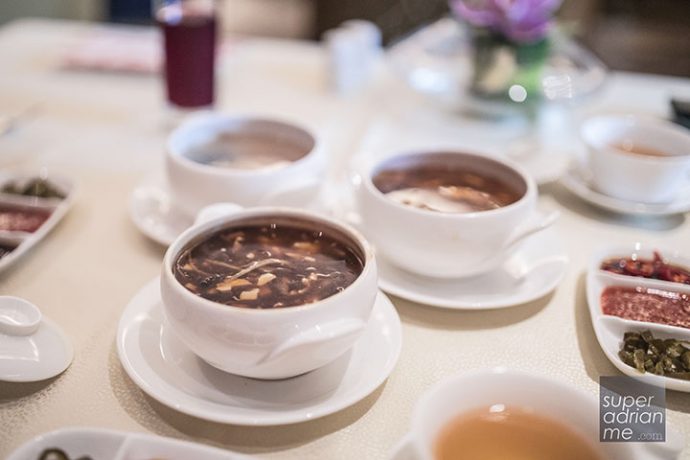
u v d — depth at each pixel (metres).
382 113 0.78
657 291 0.47
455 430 0.36
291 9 1.85
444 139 0.72
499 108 0.76
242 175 0.50
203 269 0.40
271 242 0.42
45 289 0.47
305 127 0.57
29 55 0.88
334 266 0.40
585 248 0.54
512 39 0.73
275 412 0.37
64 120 0.73
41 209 0.55
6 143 0.67
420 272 0.48
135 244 0.52
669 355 0.42
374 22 1.51
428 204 0.48
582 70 0.81
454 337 0.45
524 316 0.47
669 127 0.62
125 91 0.80
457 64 0.84
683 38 1.76
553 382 0.37
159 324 0.42
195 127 0.57
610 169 0.58
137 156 0.66
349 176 0.60
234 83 0.85
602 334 0.43
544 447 0.36
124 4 1.42
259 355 0.36
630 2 1.84
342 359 0.41
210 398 0.38
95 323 0.44
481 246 0.46
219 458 0.34
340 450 0.37
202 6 0.73
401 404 0.40
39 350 0.40
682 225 0.58
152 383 0.38
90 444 0.34
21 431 0.37
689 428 0.38
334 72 0.82
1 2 1.39
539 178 0.62
